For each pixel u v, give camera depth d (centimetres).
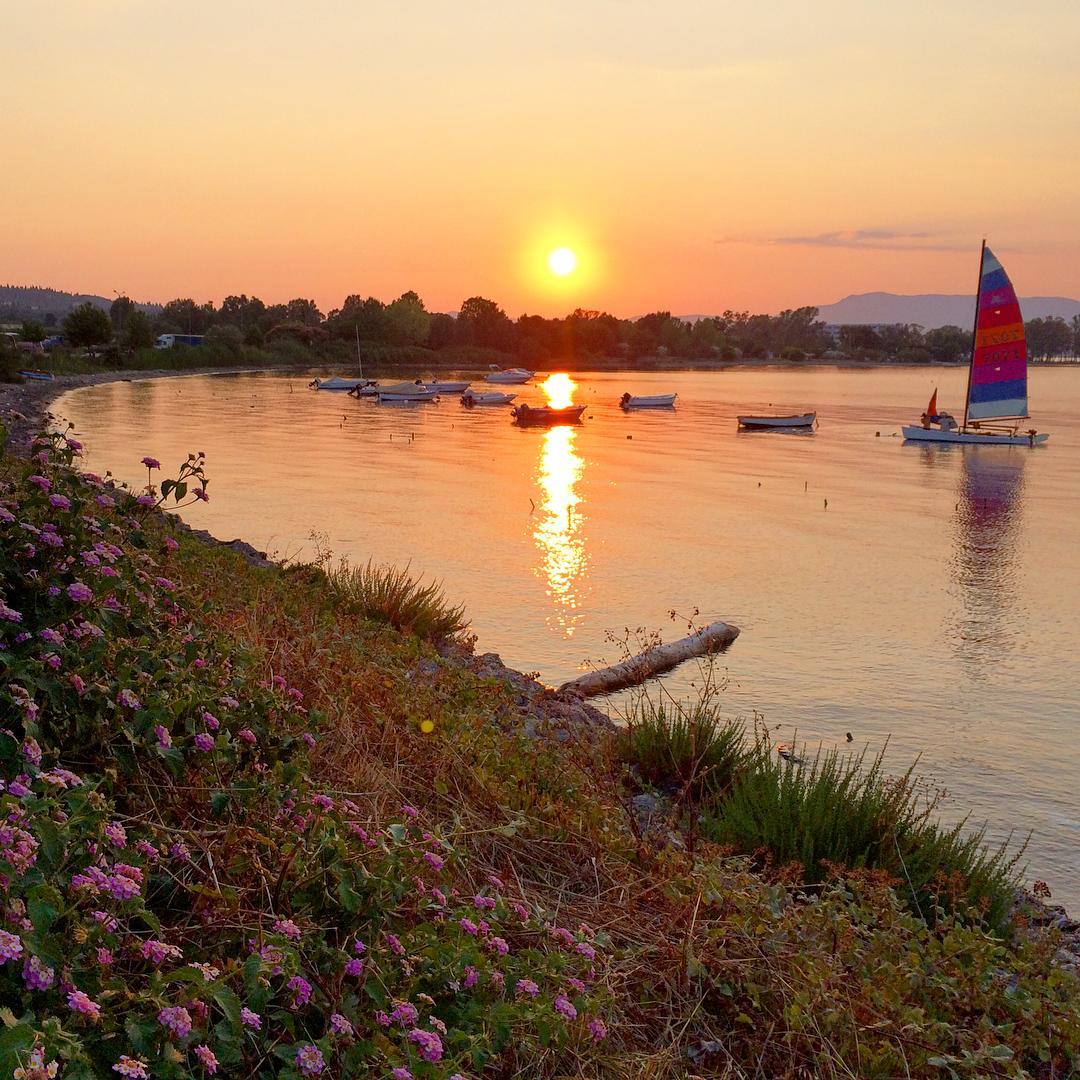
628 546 2672
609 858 545
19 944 247
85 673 419
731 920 466
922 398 11644
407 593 1296
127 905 307
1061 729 1395
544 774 659
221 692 477
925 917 648
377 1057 304
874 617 2014
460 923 371
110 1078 253
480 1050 321
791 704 1447
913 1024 420
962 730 1376
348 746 561
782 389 13562
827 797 712
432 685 839
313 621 899
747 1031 420
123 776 406
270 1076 291
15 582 442
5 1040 226
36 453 522
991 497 4000
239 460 4416
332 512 3031
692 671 1574
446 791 560
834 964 463
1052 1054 456
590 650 1653
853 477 4566
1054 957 639
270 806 416
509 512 3158
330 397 9275
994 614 2077
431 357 18350
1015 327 6372
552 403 9881
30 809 300
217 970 306
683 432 6888
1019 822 1085
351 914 365
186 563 982
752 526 3102
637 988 433
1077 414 9631
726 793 823
